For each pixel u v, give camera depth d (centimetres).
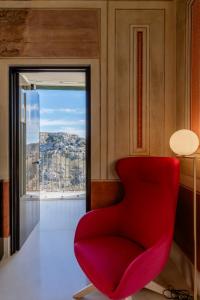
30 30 278
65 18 278
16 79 292
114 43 279
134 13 278
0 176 281
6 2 277
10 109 286
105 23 278
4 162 282
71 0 277
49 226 374
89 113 283
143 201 225
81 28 278
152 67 280
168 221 192
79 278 237
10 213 287
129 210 234
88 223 223
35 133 379
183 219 253
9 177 285
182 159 260
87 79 284
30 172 346
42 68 286
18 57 279
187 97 246
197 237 217
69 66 283
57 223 388
